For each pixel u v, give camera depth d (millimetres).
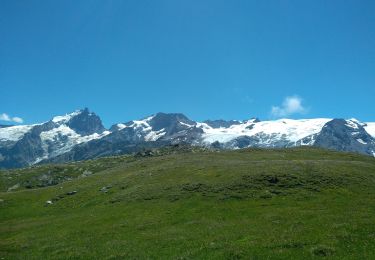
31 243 54281
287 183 71438
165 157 133875
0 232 67188
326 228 41906
